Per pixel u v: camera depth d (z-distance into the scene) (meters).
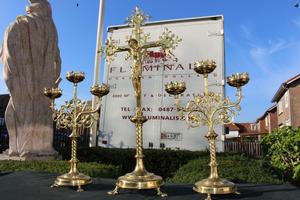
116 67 8.34
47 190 3.32
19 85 7.69
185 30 7.76
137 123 3.40
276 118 34.75
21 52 7.74
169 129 7.64
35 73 7.83
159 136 7.67
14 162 5.89
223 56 7.45
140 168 3.29
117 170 5.97
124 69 8.28
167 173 7.24
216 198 2.88
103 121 8.31
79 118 4.02
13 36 7.73
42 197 3.03
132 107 8.11
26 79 7.72
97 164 5.92
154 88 7.83
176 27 7.82
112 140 8.20
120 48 3.56
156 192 3.17
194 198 2.89
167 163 7.32
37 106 7.80
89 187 3.51
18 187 3.45
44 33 8.06
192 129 7.50
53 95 4.14
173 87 3.31
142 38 3.55
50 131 7.96
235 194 2.99
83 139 10.56
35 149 7.67
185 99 7.49
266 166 5.36
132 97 8.14
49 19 8.27
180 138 7.55
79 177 3.50
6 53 7.75
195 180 4.55
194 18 7.74
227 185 2.93
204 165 5.18
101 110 8.35
